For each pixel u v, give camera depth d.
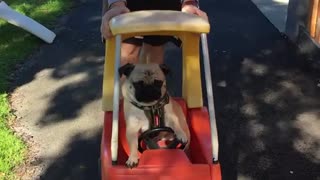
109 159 1.23
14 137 1.75
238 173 1.57
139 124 1.26
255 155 1.67
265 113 1.95
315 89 2.15
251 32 2.81
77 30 2.88
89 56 2.52
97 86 2.19
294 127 1.84
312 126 1.85
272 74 2.30
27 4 3.35
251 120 1.90
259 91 2.13
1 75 2.27
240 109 1.98
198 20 1.21
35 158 1.66
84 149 1.71
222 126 1.85
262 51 2.55
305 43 2.51
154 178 1.17
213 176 1.18
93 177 1.57
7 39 2.72
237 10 3.20
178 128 1.29
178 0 1.51
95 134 1.81
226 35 2.77
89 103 2.04
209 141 1.32
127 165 1.18
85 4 3.37
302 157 1.66
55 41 2.72
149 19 1.20
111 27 1.20
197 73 1.40
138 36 1.43
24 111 1.96
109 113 1.36
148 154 1.20
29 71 2.35
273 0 3.38
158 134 1.28
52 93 2.12
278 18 3.03
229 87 2.17
